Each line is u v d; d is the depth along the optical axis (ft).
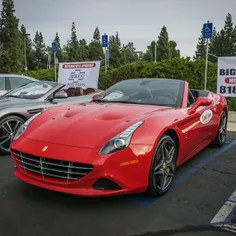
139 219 9.05
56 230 8.42
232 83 25.52
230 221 8.98
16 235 8.15
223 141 17.85
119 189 9.25
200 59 34.47
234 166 14.24
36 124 11.13
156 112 11.37
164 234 8.27
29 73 52.80
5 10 159.94
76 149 9.20
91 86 31.81
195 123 13.10
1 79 25.22
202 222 8.91
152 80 15.05
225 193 11.06
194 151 13.85
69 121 10.71
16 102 16.55
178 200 10.39
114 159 9.00
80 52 189.67
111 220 8.98
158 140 10.04
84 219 9.03
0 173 12.85
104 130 9.79
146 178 9.66
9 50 159.74
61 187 9.32
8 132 15.60
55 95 17.70
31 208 9.67
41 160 9.44
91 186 9.07
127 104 12.80
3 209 9.59
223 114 17.58
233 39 201.67
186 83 14.71
